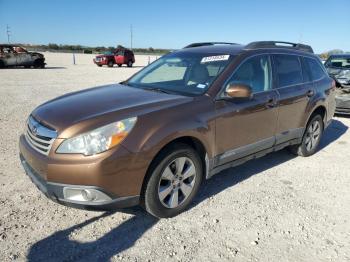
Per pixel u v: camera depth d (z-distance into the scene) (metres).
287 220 3.85
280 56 5.14
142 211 3.89
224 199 4.26
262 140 4.73
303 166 5.54
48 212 3.77
